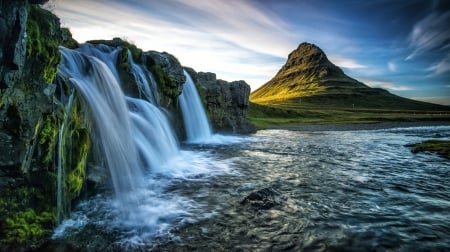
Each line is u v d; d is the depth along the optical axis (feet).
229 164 79.00
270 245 33.22
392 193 53.36
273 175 66.23
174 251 31.40
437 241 34.94
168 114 105.70
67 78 51.26
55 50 39.06
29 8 36.45
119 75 88.38
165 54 121.08
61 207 36.76
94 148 51.16
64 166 39.01
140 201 46.50
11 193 30.22
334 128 281.13
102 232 34.96
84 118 49.47
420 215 42.83
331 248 32.81
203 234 35.42
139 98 90.68
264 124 301.22
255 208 44.04
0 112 28.71
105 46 92.17
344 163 83.30
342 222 39.81
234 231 36.42
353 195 51.83
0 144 28.86
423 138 180.34
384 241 34.65
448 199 50.37
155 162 72.49
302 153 103.19
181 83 120.47
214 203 46.11
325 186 57.36
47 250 30.04
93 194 46.55
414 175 67.92
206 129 151.94
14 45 28.66
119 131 62.34
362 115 519.19
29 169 32.55
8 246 27.94
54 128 36.22
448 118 470.39
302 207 45.14
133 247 31.86
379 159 91.15
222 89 187.21
